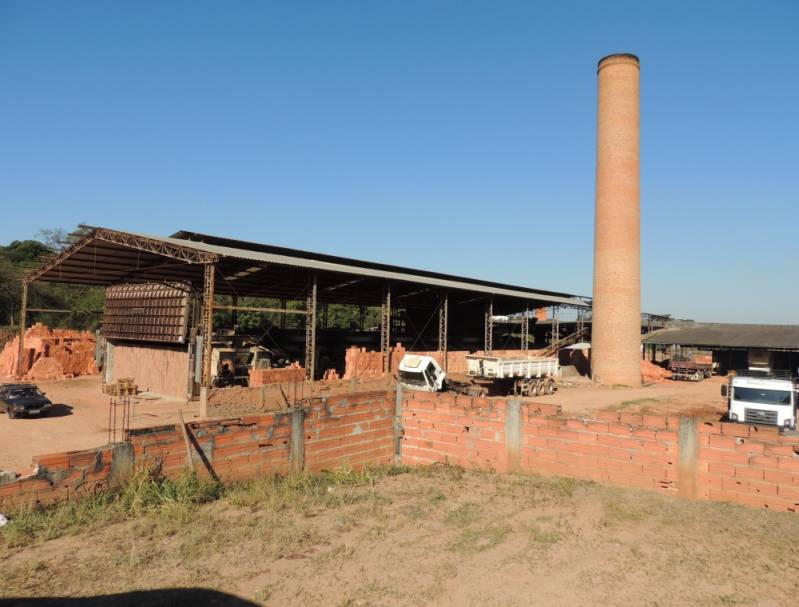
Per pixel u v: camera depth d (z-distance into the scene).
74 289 72.50
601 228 40.72
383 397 14.41
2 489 8.37
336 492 11.26
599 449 11.79
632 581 7.21
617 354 40.12
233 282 36.19
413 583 7.08
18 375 35.66
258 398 24.20
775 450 10.02
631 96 39.88
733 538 8.62
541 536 8.70
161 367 30.42
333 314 75.75
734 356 51.72
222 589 6.72
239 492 10.70
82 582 6.76
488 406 13.28
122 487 9.70
